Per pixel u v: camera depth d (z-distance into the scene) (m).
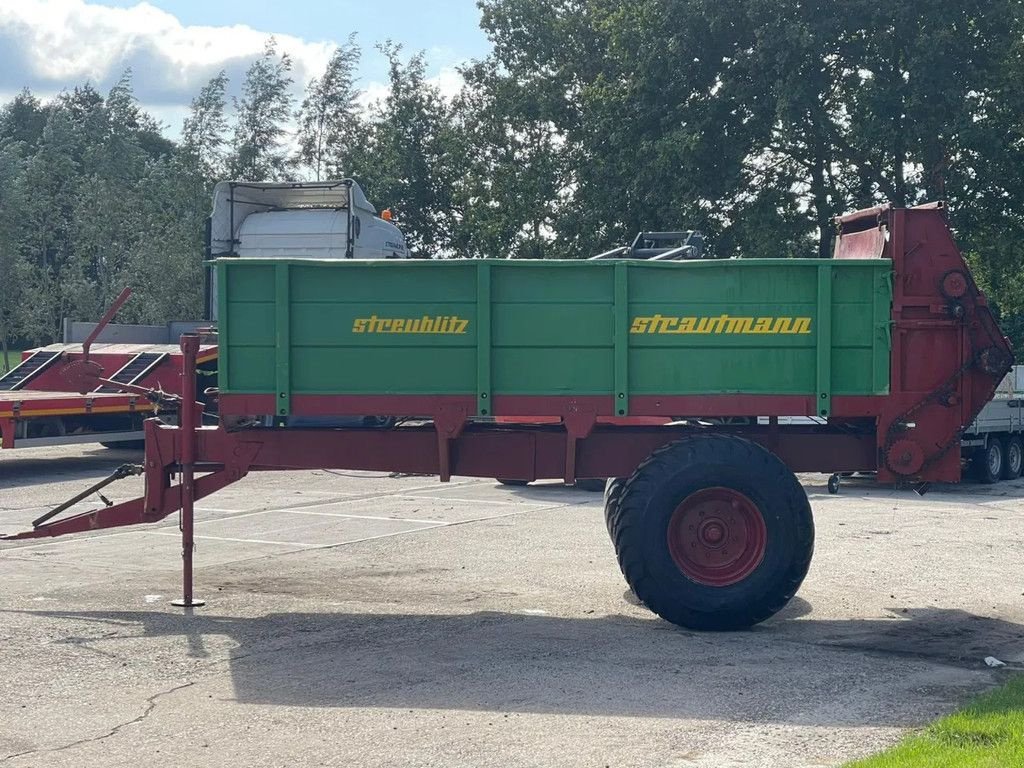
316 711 6.53
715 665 7.59
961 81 29.27
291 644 8.08
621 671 7.42
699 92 31.92
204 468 9.51
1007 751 5.56
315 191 21.38
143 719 6.39
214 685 7.05
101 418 20.06
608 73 39.84
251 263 8.94
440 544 12.70
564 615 9.10
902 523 14.93
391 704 6.67
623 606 9.47
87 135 48.84
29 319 45.84
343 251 20.89
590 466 9.34
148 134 57.22
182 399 9.35
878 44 29.27
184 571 9.32
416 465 9.38
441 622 8.80
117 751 5.86
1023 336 38.91
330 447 9.34
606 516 10.95
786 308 8.85
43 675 7.26
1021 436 23.28
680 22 31.47
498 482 19.28
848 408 8.95
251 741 6.02
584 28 40.72
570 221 34.50
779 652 7.98
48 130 48.88
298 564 11.38
